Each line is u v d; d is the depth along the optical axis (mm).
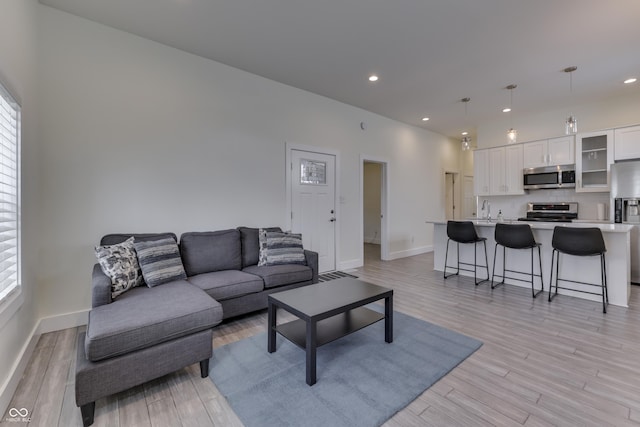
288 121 4262
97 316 1818
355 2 2502
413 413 1634
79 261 2750
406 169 6297
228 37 3053
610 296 3344
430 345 2391
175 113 3273
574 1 2463
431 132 6934
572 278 3607
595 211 5070
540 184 5379
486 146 6215
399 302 3430
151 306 1977
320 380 1935
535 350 2301
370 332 2631
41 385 1880
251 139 3879
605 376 1955
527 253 3984
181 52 3309
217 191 3586
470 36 3002
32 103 2396
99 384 1573
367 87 4320
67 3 2547
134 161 3027
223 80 3619
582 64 3602
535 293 3736
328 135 4777
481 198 6441
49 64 2598
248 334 2623
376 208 8281
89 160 2795
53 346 2361
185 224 3352
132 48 3006
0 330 1664
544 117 5492
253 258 3443
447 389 1840
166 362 1809
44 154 2586
